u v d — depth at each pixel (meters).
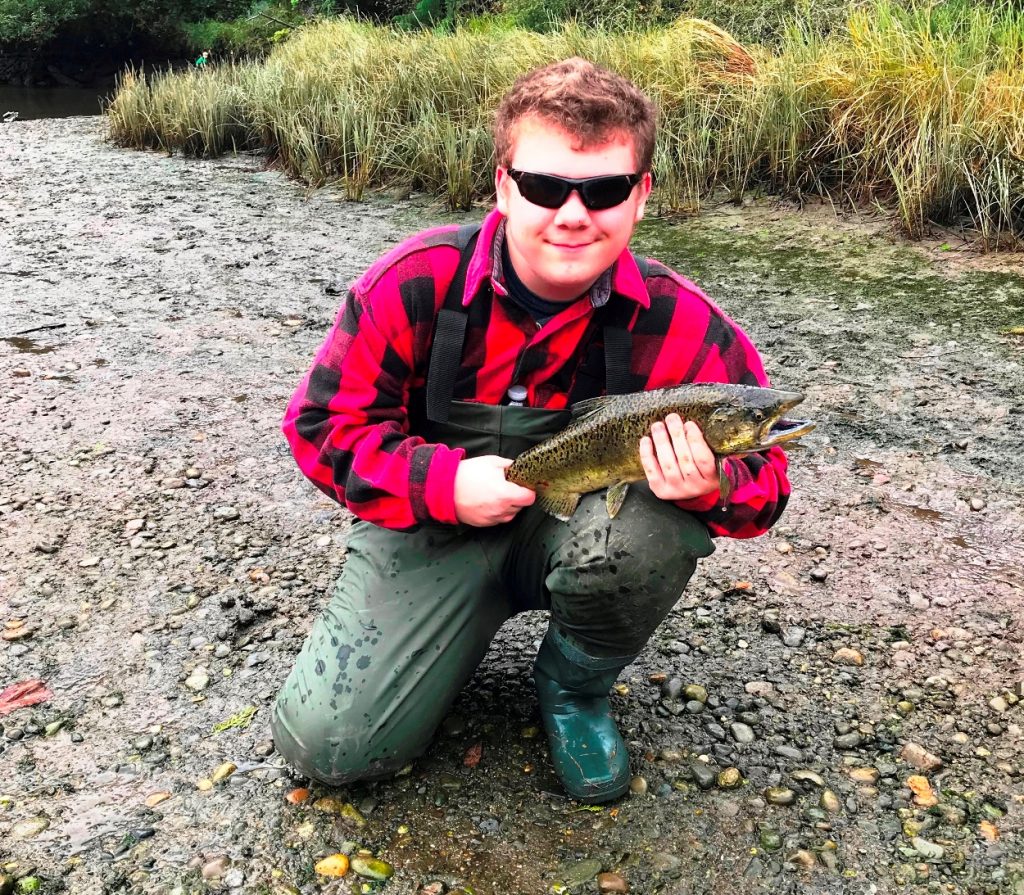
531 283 1.07
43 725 1.30
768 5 5.33
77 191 4.82
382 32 7.39
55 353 2.67
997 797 1.15
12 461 2.04
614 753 1.16
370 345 1.10
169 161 5.65
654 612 1.10
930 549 1.69
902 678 1.37
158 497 1.91
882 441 2.09
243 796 1.16
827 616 1.51
